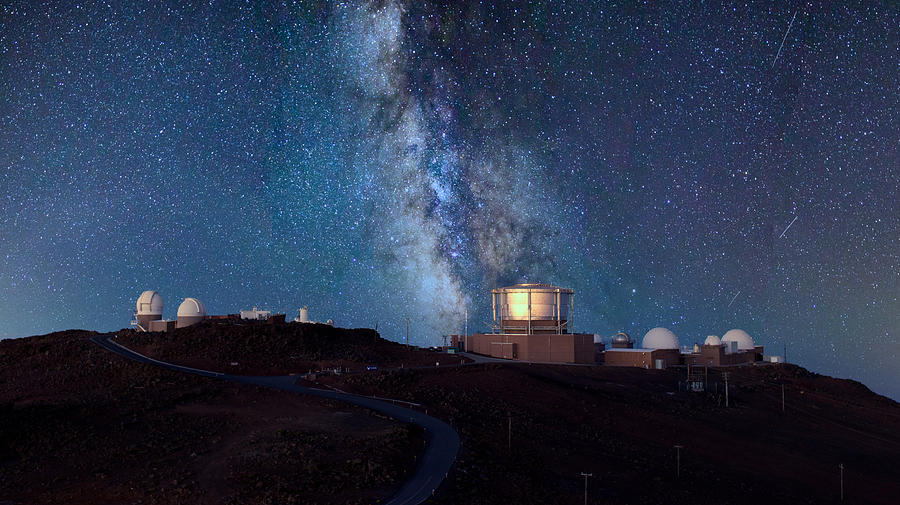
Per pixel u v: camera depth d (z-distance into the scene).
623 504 50.75
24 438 54.16
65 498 42.91
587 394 84.81
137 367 80.56
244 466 47.09
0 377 82.75
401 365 91.00
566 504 48.62
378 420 60.16
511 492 48.34
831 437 82.12
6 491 44.28
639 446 68.12
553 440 64.69
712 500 54.97
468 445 55.88
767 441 76.75
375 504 41.78
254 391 70.75
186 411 62.88
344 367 84.94
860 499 61.38
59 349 91.25
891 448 80.38
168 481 45.31
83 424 58.19
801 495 60.28
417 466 49.66
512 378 86.50
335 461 48.16
